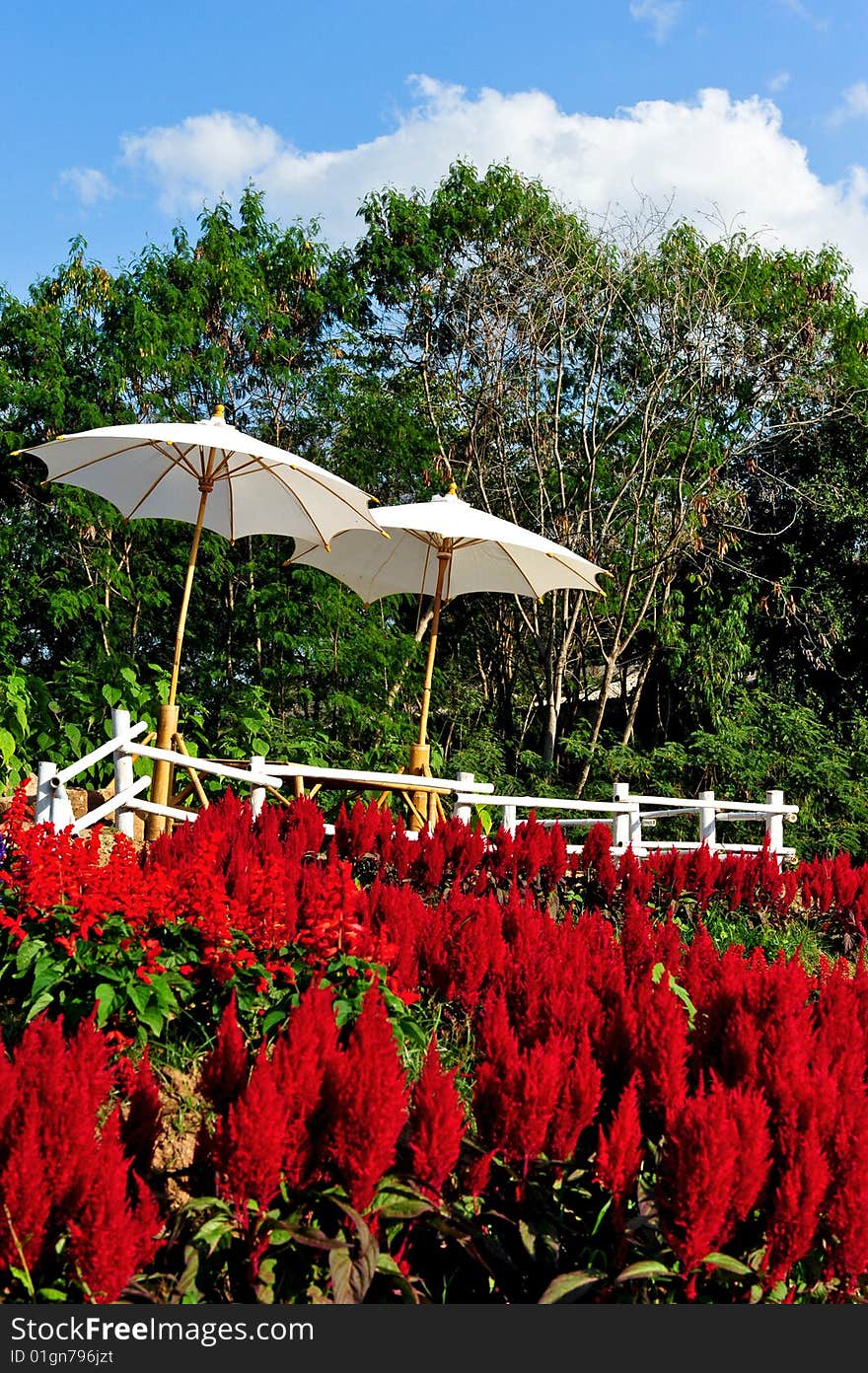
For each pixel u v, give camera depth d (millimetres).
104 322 13094
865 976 4277
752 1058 3201
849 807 13289
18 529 12594
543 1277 2691
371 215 15344
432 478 14492
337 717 13430
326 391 14156
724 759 13336
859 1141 2650
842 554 15570
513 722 16578
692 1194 2453
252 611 13406
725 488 14422
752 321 14672
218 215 14000
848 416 15289
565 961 3975
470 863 6434
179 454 8078
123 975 3645
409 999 3814
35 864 4016
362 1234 2463
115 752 6762
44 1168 2342
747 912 7246
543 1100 2773
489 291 14555
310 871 4715
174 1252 2586
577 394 15094
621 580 14570
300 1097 2598
